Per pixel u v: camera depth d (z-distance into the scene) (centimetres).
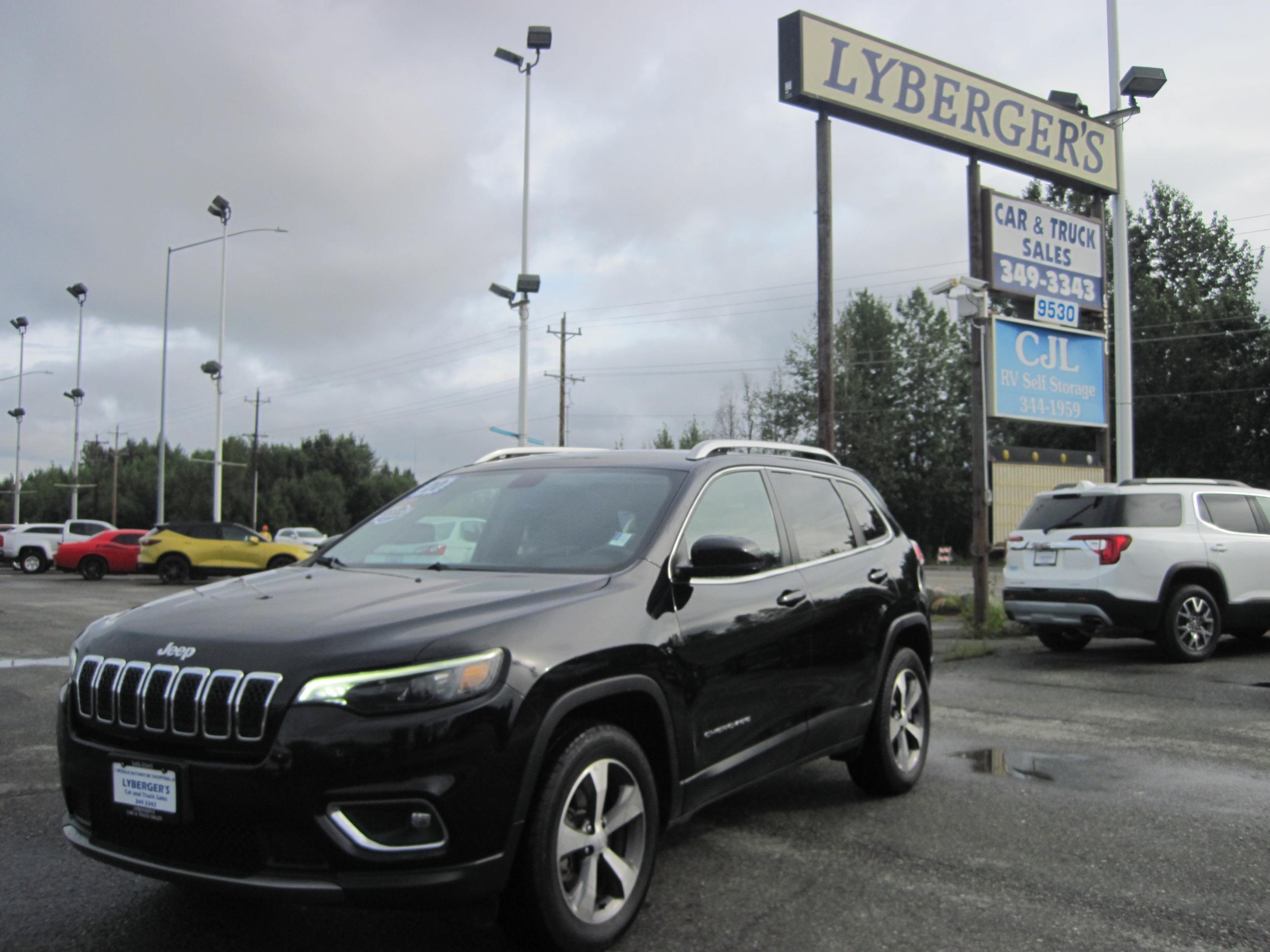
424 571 395
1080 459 1647
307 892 276
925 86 1462
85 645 339
